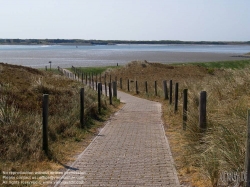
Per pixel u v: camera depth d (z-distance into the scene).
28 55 124.12
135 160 7.62
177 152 8.22
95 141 9.67
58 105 12.73
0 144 7.93
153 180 6.27
